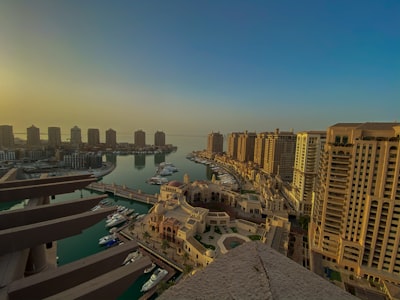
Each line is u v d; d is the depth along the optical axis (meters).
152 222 57.91
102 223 62.88
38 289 5.71
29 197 12.01
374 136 37.50
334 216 42.91
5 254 6.81
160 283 36.19
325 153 45.19
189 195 88.88
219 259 3.76
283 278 3.26
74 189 13.98
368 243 38.25
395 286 34.50
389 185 35.84
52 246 15.60
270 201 75.19
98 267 6.79
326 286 3.19
